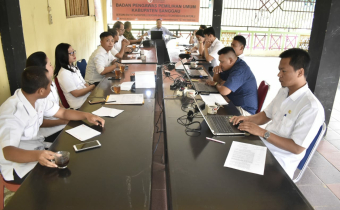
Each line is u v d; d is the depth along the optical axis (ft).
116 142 5.36
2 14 8.54
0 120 5.03
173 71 11.84
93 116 6.19
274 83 18.93
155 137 10.53
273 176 4.38
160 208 6.89
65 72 8.89
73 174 4.32
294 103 5.64
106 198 3.79
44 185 4.05
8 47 8.87
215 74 10.18
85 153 4.93
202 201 3.75
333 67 10.23
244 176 4.35
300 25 29.94
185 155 4.90
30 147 5.77
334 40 9.88
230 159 4.81
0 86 8.84
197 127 6.08
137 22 28.43
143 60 13.99
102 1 27.02
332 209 6.87
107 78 10.28
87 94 9.75
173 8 27.89
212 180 4.21
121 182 4.14
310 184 7.84
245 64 8.60
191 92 8.09
